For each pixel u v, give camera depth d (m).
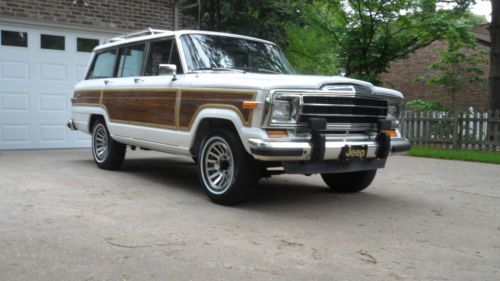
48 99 11.45
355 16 16.42
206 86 5.94
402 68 24.33
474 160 10.95
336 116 5.63
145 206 5.77
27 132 11.27
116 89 7.78
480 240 4.80
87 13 11.65
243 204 6.00
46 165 8.83
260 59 7.04
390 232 4.98
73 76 11.71
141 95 7.16
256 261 4.00
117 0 12.02
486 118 12.84
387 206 6.17
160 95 6.74
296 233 4.82
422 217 5.64
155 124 6.86
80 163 9.20
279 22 16.34
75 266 3.78
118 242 4.38
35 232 4.61
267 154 5.16
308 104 5.40
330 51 20.77
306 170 5.53
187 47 6.62
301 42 20.61
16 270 3.67
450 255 4.32
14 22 10.83
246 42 7.16
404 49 16.75
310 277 3.70
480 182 8.14
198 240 4.49
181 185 7.19
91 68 8.91
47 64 11.37
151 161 9.90
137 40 7.57
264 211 5.68
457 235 4.95
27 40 11.08
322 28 17.33
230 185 5.68
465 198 6.80
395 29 16.50
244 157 5.59
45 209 5.47
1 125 10.95
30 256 3.97
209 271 3.76
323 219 5.41
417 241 4.70
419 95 23.77
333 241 4.61
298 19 16.62
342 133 5.82
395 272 3.86
